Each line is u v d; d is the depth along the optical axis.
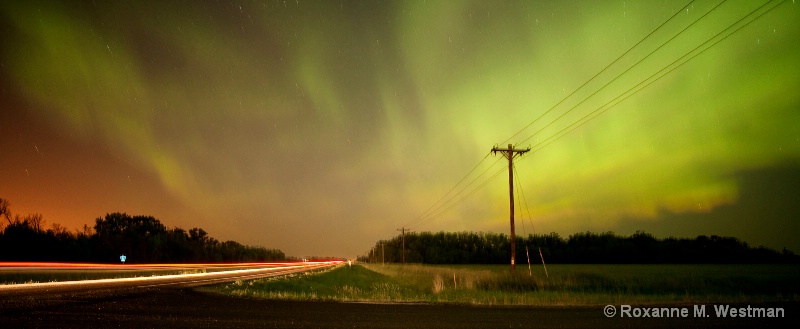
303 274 58.38
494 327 14.32
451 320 15.69
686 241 127.06
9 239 72.06
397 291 31.95
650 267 89.44
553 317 16.72
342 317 16.02
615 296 25.58
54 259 77.69
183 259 120.44
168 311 16.77
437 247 165.25
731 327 14.65
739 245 122.38
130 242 102.19
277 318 15.50
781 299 23.77
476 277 38.75
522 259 133.12
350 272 75.12
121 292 24.38
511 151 38.75
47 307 16.95
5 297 20.03
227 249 152.12
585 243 134.25
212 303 19.80
